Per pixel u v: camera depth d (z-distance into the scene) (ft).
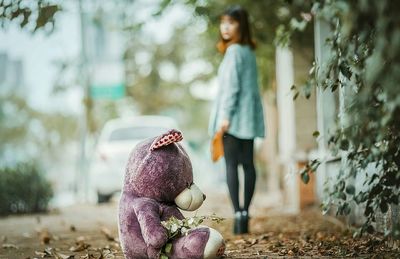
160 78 81.10
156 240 14.03
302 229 20.51
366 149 14.76
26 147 113.29
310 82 15.30
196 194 14.79
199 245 13.96
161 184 14.52
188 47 73.97
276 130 39.58
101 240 20.11
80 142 46.24
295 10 28.32
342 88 15.75
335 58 14.82
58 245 19.40
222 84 19.99
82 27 44.21
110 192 35.76
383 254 15.29
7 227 24.58
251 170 19.93
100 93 44.65
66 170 117.91
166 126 37.70
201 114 117.80
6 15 17.17
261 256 15.97
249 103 19.90
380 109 13.51
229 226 22.15
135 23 26.68
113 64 44.52
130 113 84.84
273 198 36.83
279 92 34.22
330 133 15.56
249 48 20.38
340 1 13.23
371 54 13.67
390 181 14.57
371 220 15.10
